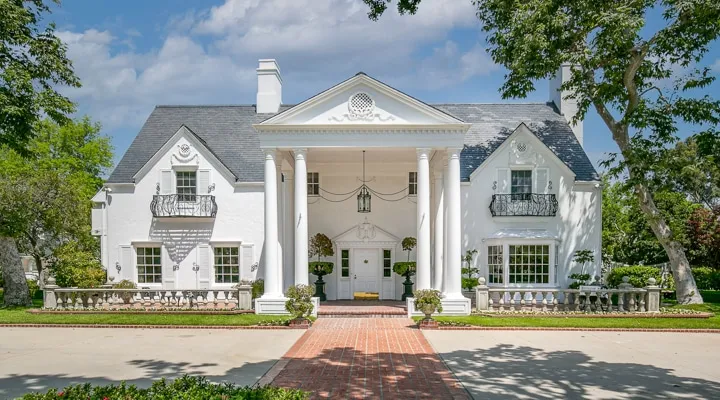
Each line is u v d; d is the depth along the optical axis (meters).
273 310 20.39
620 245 39.19
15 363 11.81
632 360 12.41
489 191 25.84
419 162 20.84
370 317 20.94
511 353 13.25
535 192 25.81
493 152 25.91
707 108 21.70
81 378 10.27
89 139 45.19
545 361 12.21
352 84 20.81
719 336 16.59
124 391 6.47
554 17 20.61
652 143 21.98
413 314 20.77
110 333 16.83
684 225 30.45
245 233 26.12
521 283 25.02
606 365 11.78
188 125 29.06
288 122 20.83
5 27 17.72
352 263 27.14
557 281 25.44
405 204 27.27
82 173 42.19
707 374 10.92
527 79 23.25
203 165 26.33
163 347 14.06
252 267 25.98
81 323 18.41
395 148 21.53
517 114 29.41
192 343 14.77
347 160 26.53
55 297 21.20
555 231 25.69
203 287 26.00
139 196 26.39
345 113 20.89
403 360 12.23
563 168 25.88
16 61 18.59
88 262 25.17
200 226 26.25
